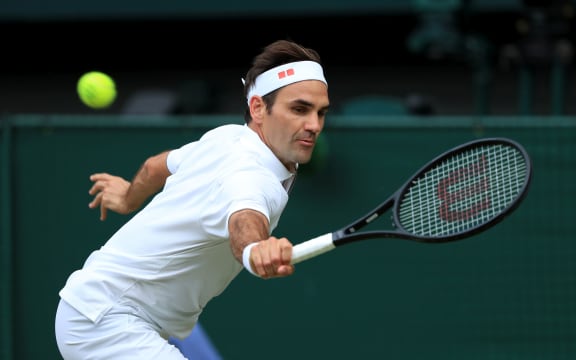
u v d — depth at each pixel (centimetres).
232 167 1096
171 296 1199
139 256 1180
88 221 2227
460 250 2164
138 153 2217
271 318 2189
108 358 1195
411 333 2172
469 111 3897
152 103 3181
